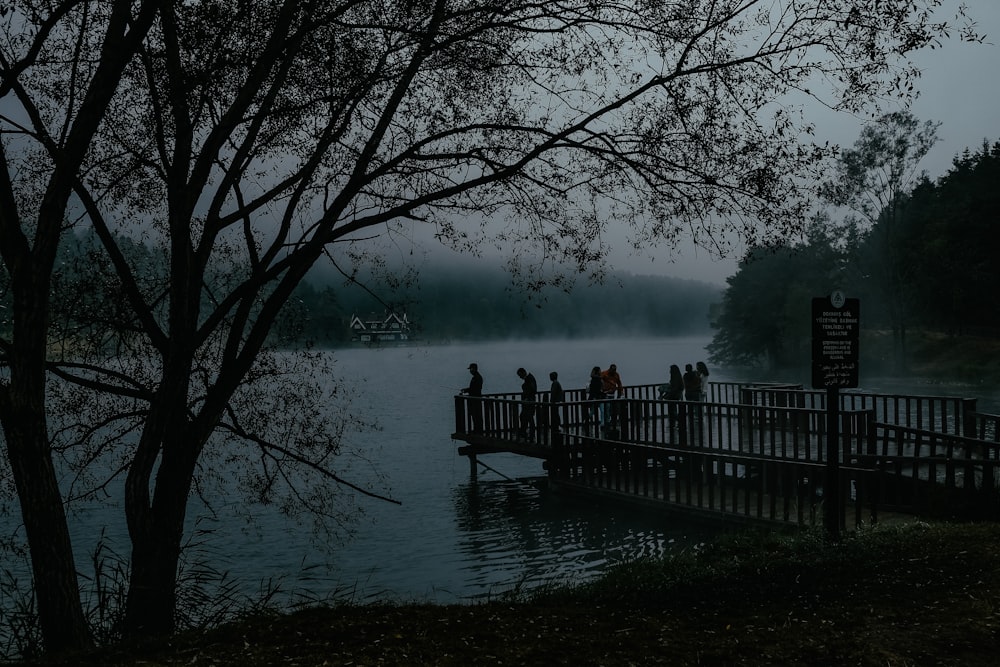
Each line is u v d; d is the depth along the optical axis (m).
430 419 46.75
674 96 7.61
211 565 15.48
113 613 8.20
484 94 8.58
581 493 19.34
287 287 8.37
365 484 24.86
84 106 6.82
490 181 7.75
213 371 9.50
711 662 5.49
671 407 20.09
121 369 9.30
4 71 6.56
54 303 8.58
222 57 7.67
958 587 7.03
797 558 8.54
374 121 8.62
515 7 7.60
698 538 14.81
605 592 7.76
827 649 5.69
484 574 14.31
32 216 8.87
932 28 7.06
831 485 9.46
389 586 13.75
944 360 68.25
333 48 8.03
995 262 70.06
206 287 9.31
